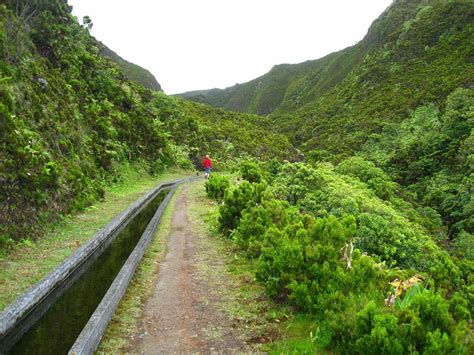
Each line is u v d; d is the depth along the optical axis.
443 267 8.52
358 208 11.73
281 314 5.36
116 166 19.50
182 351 4.40
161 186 21.36
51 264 6.98
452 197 28.45
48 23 19.20
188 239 10.05
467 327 3.96
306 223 8.27
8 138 8.94
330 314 4.51
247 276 7.02
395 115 65.44
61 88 16.09
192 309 5.61
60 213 10.27
